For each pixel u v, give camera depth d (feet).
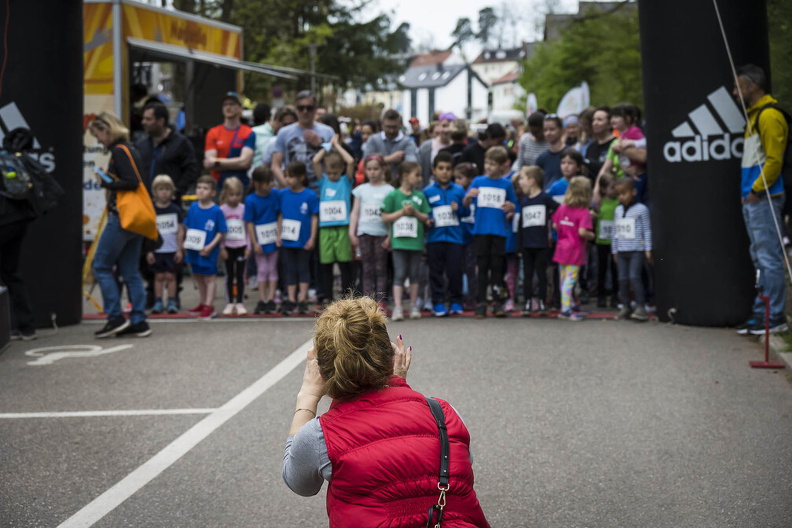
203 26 58.95
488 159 36.06
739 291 31.83
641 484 17.15
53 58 34.35
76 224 35.42
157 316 37.37
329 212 37.47
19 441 20.18
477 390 23.93
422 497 9.55
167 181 37.99
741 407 22.07
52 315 34.60
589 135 43.73
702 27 31.40
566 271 35.17
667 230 32.71
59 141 34.63
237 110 44.98
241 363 27.73
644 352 28.37
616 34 104.83
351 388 10.03
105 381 25.67
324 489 17.30
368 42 159.84
